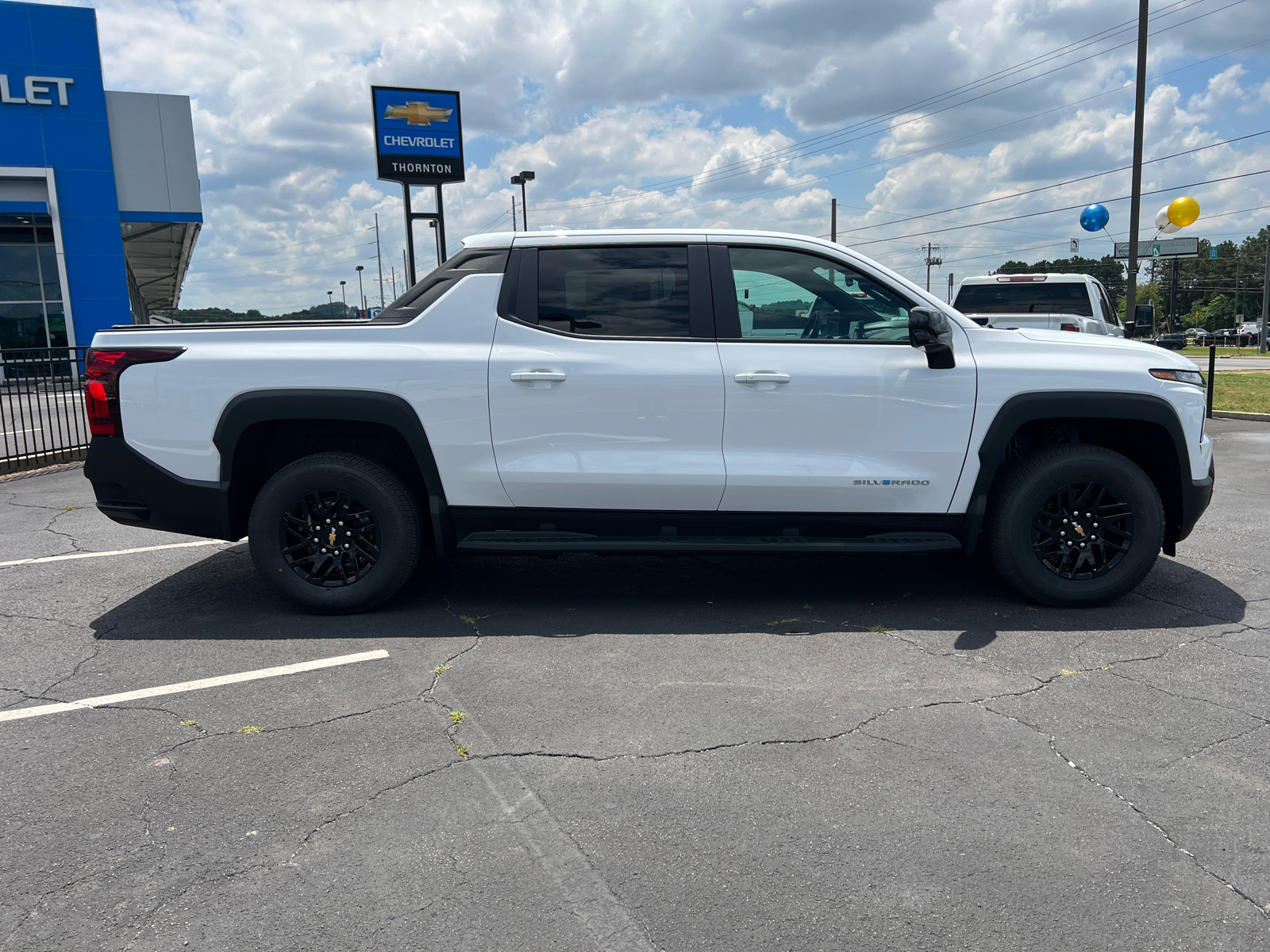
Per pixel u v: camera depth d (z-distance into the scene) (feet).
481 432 13.91
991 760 9.52
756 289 14.26
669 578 16.88
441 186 74.69
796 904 7.17
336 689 11.56
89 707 11.07
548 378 13.75
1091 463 14.08
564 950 6.66
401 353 13.84
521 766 9.46
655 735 10.18
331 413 13.79
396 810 8.61
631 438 13.89
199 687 11.68
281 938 6.80
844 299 14.34
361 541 14.53
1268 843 7.97
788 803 8.68
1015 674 11.90
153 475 13.99
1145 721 10.43
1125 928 6.86
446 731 10.30
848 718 10.57
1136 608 14.69
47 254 73.00
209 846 8.01
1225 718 10.50
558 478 13.96
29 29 68.85
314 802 8.77
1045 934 6.80
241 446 14.01
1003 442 13.91
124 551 19.30
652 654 12.76
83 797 8.89
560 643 13.25
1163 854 7.81
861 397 13.87
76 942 6.76
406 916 7.05
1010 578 14.66
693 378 13.76
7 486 28.19
